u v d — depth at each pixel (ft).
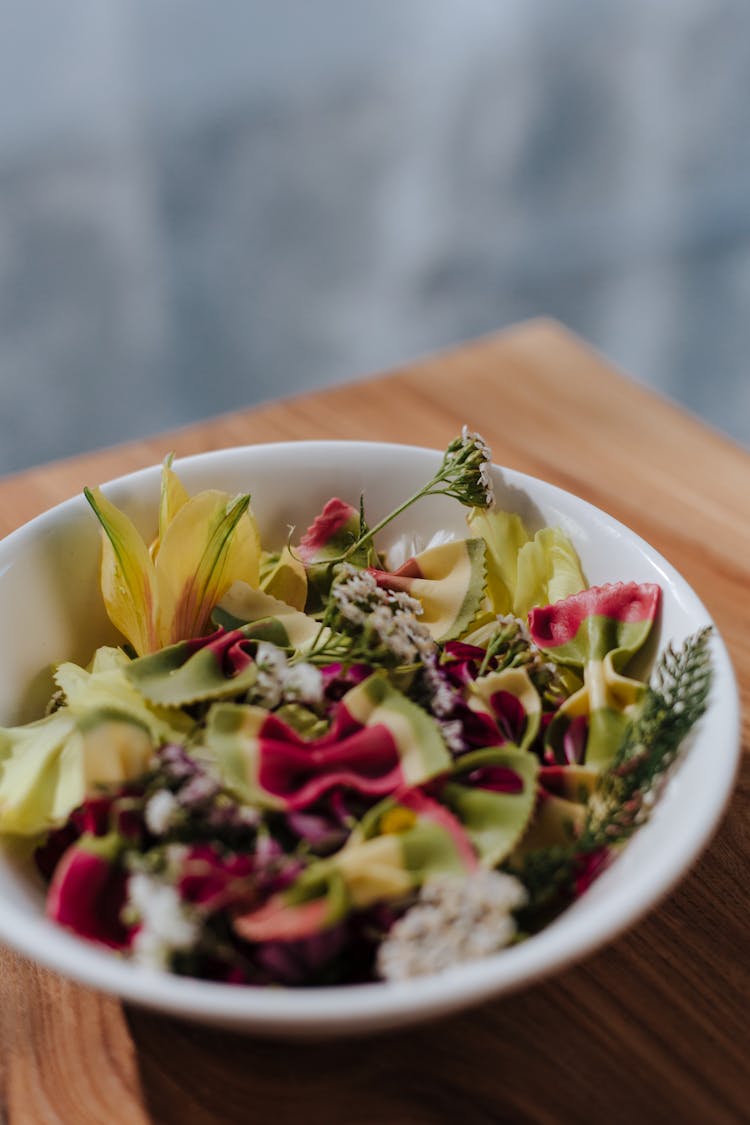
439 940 0.85
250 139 4.82
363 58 5.31
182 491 1.17
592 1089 0.96
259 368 3.83
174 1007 0.81
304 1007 0.80
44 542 1.14
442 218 4.51
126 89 4.99
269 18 5.43
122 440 3.56
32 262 4.19
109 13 5.26
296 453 1.25
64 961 0.83
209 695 1.01
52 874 0.98
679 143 4.99
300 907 0.88
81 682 1.07
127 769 0.98
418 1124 0.94
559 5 5.83
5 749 1.02
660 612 1.10
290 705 1.03
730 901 1.09
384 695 1.00
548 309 4.13
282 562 1.21
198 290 4.11
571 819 0.98
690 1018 1.01
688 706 0.98
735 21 5.78
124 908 0.91
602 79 5.35
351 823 0.94
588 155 4.89
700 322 4.10
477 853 0.93
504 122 5.04
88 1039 0.99
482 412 1.65
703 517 1.48
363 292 4.15
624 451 1.58
